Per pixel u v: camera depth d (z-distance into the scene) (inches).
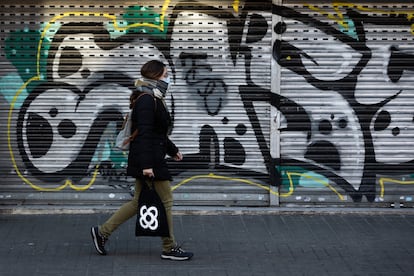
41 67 316.5
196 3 313.9
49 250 269.6
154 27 315.3
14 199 321.4
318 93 319.3
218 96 319.0
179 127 319.9
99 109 319.0
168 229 249.0
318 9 315.3
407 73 319.3
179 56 316.5
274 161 321.1
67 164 320.8
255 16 315.0
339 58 317.7
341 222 310.7
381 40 317.4
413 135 320.5
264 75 318.0
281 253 269.0
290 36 316.2
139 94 250.1
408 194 324.5
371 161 322.3
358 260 261.3
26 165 320.5
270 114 319.6
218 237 288.5
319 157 321.7
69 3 313.6
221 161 321.1
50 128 319.3
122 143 252.4
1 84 317.1
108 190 322.7
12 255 263.6
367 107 320.2
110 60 316.5
